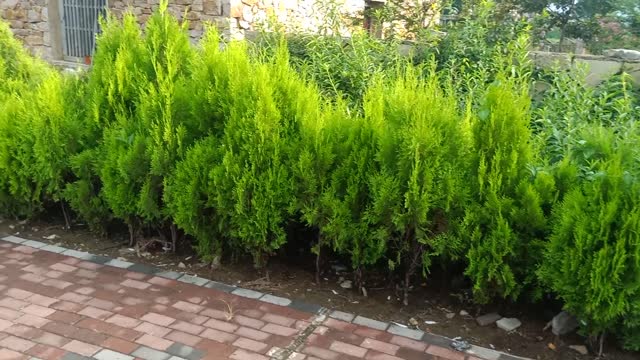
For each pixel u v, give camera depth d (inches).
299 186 156.4
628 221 118.6
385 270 168.2
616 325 131.7
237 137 157.3
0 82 238.4
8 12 391.2
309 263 178.5
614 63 218.7
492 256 137.8
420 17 277.1
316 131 154.9
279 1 345.1
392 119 151.3
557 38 489.4
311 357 131.0
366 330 143.6
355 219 153.8
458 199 141.9
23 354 128.2
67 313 146.8
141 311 149.1
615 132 163.0
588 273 122.7
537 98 212.5
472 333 143.3
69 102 197.6
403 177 144.6
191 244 189.5
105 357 127.8
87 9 374.3
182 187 163.5
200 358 128.7
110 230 202.2
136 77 183.5
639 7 466.3
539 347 137.0
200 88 167.9
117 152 172.9
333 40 250.1
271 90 159.3
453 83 224.1
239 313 149.9
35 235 199.6
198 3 317.1
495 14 291.4
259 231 159.6
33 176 195.2
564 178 139.5
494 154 142.3
